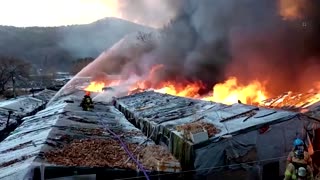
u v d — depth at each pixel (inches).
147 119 735.1
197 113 689.6
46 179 419.2
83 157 480.7
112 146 559.8
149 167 463.2
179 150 499.2
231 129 500.1
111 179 439.8
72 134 644.7
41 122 856.3
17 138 685.9
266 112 559.2
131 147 558.9
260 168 480.7
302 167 354.0
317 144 505.0
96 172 434.0
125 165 459.8
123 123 864.3
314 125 510.9
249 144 481.7
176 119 666.2
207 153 469.7
